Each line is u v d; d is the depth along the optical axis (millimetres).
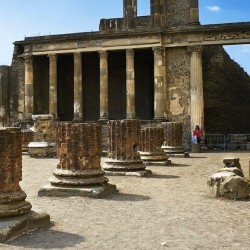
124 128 15844
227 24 35188
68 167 11672
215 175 11172
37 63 41625
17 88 41812
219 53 39875
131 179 14828
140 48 37062
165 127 25875
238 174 11648
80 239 7051
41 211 8219
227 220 8367
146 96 41875
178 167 19234
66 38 38594
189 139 36188
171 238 7090
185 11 38031
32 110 39906
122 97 42188
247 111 40062
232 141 34500
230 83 40281
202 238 7059
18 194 7719
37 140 26422
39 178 15055
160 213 9109
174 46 36594
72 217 8750
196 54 36031
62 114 43625
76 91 38531
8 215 7379
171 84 36969
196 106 35719
